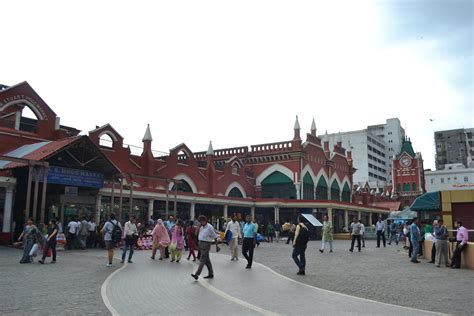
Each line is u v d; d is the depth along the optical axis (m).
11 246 22.52
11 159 20.64
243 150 51.25
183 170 40.44
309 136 51.16
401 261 18.06
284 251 23.58
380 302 8.85
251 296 9.46
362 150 122.06
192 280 11.88
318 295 9.62
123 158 34.91
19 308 8.04
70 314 7.60
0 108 27.39
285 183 48.28
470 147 118.69
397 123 141.38
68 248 22.50
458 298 9.37
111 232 15.30
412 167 92.44
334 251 23.81
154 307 8.25
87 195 27.67
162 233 18.17
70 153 24.78
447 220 21.58
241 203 40.75
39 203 26.16
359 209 50.25
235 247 18.14
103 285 10.80
